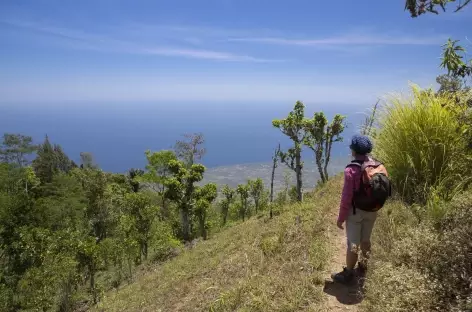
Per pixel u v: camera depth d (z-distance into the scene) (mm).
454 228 4379
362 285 4680
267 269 6566
